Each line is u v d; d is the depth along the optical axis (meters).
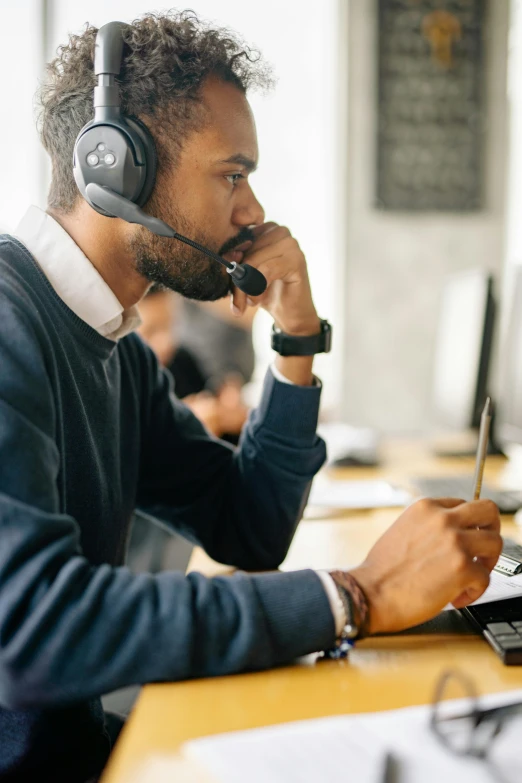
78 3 2.74
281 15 2.76
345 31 2.71
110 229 0.83
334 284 2.85
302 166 2.81
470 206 2.75
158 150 0.80
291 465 0.96
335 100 2.77
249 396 2.47
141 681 0.54
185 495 1.07
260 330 2.84
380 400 2.83
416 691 0.54
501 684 0.55
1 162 2.77
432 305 2.79
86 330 0.83
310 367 1.00
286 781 0.42
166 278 0.85
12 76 2.75
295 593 0.59
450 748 0.44
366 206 2.76
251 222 0.88
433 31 2.70
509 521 1.13
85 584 0.55
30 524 0.56
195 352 2.43
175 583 0.58
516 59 2.73
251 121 0.85
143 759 0.45
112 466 0.89
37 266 0.80
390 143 2.73
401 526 0.65
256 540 0.96
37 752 0.70
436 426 2.15
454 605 0.64
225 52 0.82
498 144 2.75
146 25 0.80
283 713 0.51
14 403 0.62
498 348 2.50
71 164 0.84
